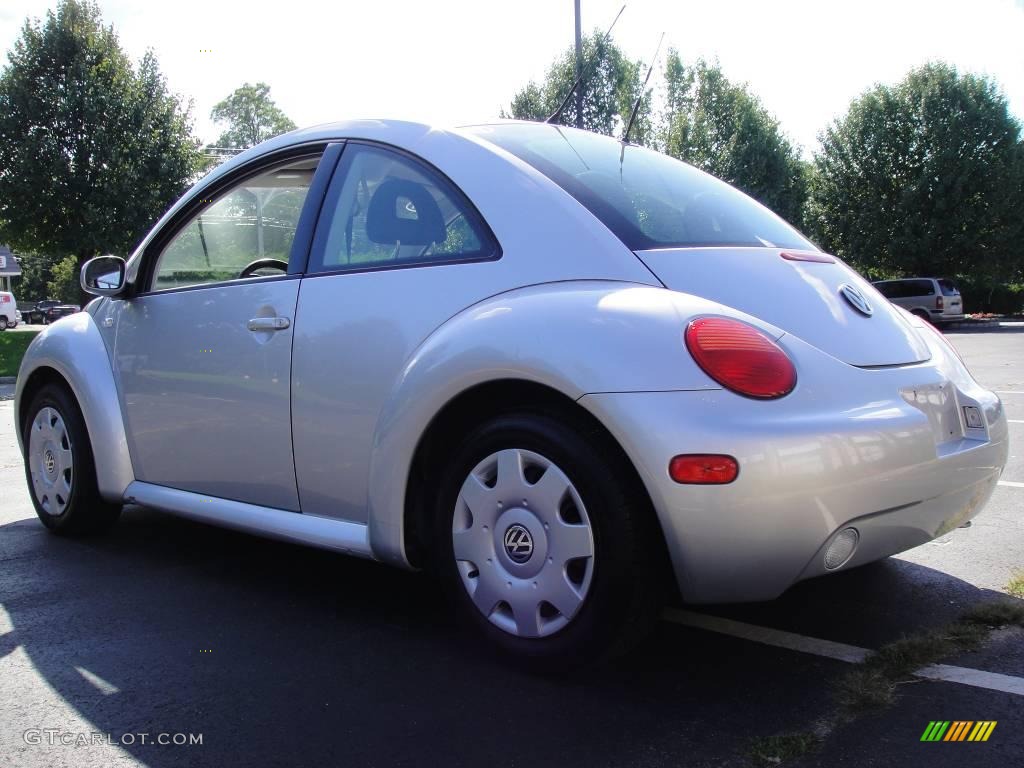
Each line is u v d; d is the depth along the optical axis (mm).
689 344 2111
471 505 2443
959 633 2592
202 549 3791
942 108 33562
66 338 3764
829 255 2908
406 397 2482
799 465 2037
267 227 3209
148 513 4508
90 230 21656
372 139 2971
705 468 2012
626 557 2158
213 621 2918
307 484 2857
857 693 2244
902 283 29656
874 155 34844
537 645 2338
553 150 2859
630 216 2566
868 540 2211
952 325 30125
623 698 2275
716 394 2062
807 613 2836
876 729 2066
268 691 2381
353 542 2711
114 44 22500
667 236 2539
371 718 2213
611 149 3104
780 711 2178
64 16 22031
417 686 2387
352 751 2055
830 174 36219
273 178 3229
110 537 4008
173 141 22781
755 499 2012
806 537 2072
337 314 2764
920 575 3176
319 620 2908
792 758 1949
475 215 2609
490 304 2436
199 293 3234
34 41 21656
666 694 2291
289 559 3623
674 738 2061
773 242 2805
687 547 2062
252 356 2979
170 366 3297
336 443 2744
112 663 2590
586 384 2129
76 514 3836
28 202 21453
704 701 2244
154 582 3336
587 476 2186
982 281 37438
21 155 21047
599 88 33438
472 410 2510
